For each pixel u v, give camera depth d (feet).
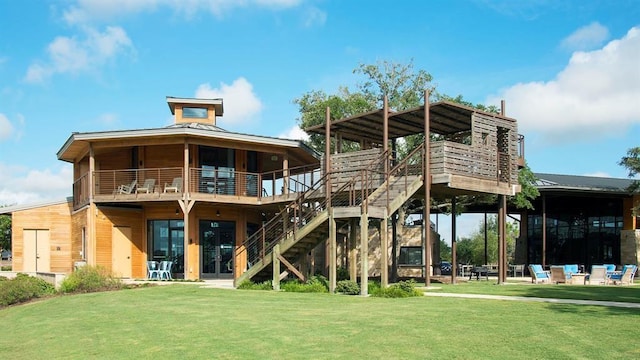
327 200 55.67
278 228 76.74
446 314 36.17
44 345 33.12
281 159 90.53
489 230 187.52
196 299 48.93
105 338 33.17
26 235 90.22
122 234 80.07
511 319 33.91
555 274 69.26
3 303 58.23
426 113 59.00
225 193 82.17
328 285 56.39
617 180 116.06
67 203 92.38
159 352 28.35
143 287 64.28
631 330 30.09
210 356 26.91
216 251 82.43
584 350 25.85
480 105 91.97
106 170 84.12
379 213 52.65
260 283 62.90
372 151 64.18
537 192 91.81
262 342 29.17
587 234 110.83
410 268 95.35
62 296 58.70
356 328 31.86
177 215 80.74
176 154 81.87
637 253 99.40
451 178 58.03
